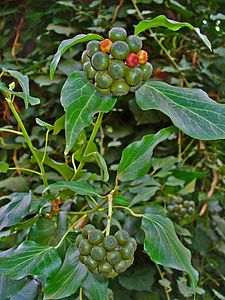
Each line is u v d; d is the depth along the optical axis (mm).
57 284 159
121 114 361
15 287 171
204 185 357
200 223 356
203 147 350
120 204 187
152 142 182
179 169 315
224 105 144
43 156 205
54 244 194
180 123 141
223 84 374
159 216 171
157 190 307
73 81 147
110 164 351
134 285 307
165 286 300
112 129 354
